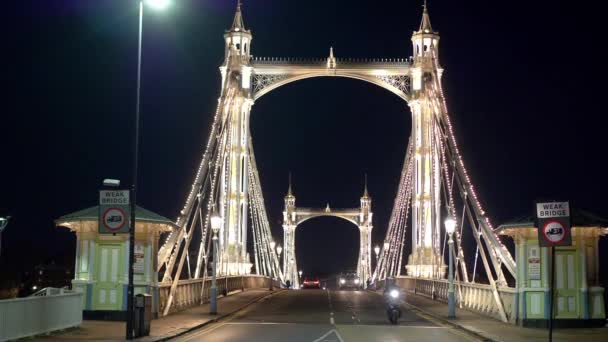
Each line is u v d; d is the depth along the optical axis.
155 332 27.30
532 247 31.28
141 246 31.86
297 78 62.41
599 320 30.88
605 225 30.48
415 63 61.44
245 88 61.19
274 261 86.94
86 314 31.12
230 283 56.03
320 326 32.09
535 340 26.06
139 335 25.27
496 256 36.88
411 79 61.75
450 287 36.34
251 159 69.50
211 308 36.34
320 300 52.78
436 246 59.00
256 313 39.69
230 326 31.55
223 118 58.50
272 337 26.91
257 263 71.69
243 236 60.19
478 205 41.84
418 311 42.62
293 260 121.00
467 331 30.16
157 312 33.38
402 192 68.38
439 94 59.22
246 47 62.28
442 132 55.75
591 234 31.00
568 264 31.06
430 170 59.75
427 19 62.47
